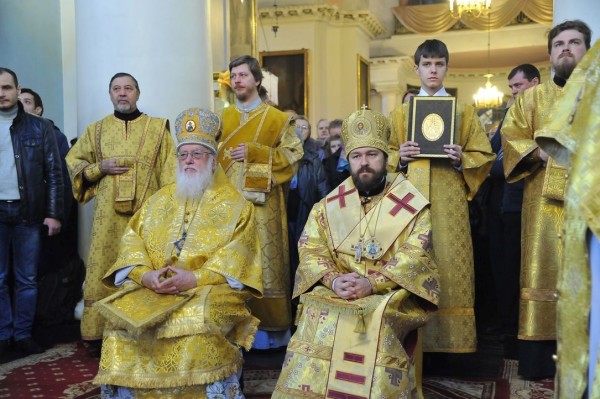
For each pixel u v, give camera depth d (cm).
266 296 506
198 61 562
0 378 457
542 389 422
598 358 182
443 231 447
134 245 377
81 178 507
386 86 1994
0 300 529
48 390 430
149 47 550
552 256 430
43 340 570
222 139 508
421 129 442
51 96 784
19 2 754
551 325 431
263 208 504
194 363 335
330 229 372
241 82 510
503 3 1980
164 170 500
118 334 345
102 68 555
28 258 531
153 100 549
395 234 363
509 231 544
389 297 334
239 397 354
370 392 319
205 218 378
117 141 500
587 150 188
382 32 1945
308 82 1702
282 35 1720
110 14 552
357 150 372
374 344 325
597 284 187
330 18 1748
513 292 550
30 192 528
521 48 2112
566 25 414
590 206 184
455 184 454
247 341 365
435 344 445
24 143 529
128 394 344
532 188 439
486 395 411
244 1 1141
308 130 789
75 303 609
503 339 575
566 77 419
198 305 340
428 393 415
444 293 446
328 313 336
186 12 557
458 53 2158
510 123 445
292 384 330
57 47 793
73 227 624
